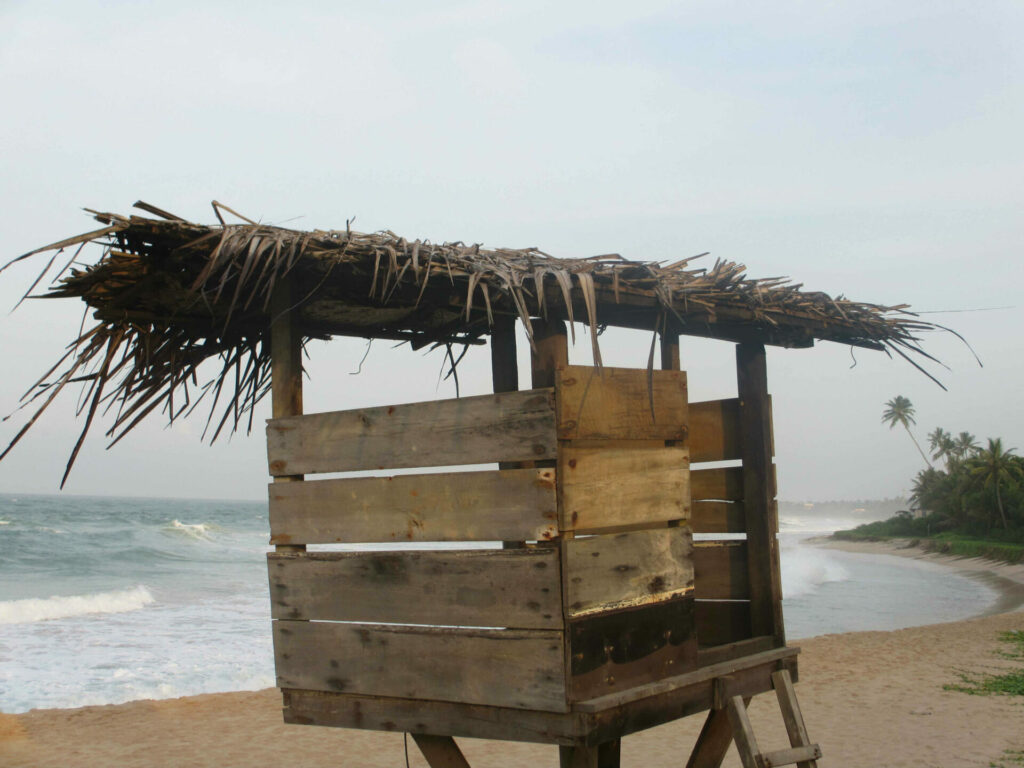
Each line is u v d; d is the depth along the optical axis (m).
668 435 3.79
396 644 3.52
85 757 8.87
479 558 3.34
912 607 29.33
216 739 9.60
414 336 5.02
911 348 5.00
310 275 3.66
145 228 3.11
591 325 3.33
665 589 3.70
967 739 8.90
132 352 3.67
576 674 3.17
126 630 18.09
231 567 34.00
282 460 3.87
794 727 4.09
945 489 88.38
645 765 8.28
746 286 4.31
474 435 3.39
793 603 30.06
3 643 16.25
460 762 3.67
